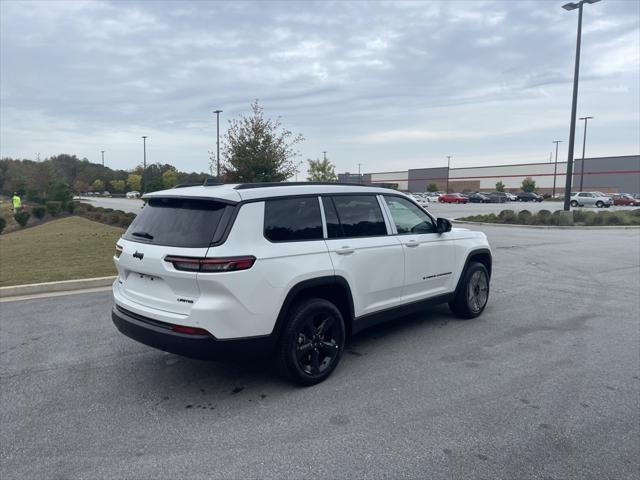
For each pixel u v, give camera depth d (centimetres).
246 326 394
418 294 566
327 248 452
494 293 816
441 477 304
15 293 818
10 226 2728
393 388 436
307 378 438
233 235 390
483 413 388
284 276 412
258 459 325
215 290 380
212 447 341
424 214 589
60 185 4669
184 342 383
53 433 363
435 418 380
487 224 2523
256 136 1581
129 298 444
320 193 468
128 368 491
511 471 311
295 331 423
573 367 484
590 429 363
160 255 399
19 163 9281
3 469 316
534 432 358
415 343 559
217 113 3809
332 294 475
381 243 507
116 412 396
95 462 324
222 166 1644
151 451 337
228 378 464
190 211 417
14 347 553
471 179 10462
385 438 350
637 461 322
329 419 380
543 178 9156
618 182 7956
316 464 319
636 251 1359
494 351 531
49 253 1266
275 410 396
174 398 422
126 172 11119
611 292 823
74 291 846
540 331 604
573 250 1388
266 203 420
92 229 2098
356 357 516
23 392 435
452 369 480
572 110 2430
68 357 522
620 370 476
